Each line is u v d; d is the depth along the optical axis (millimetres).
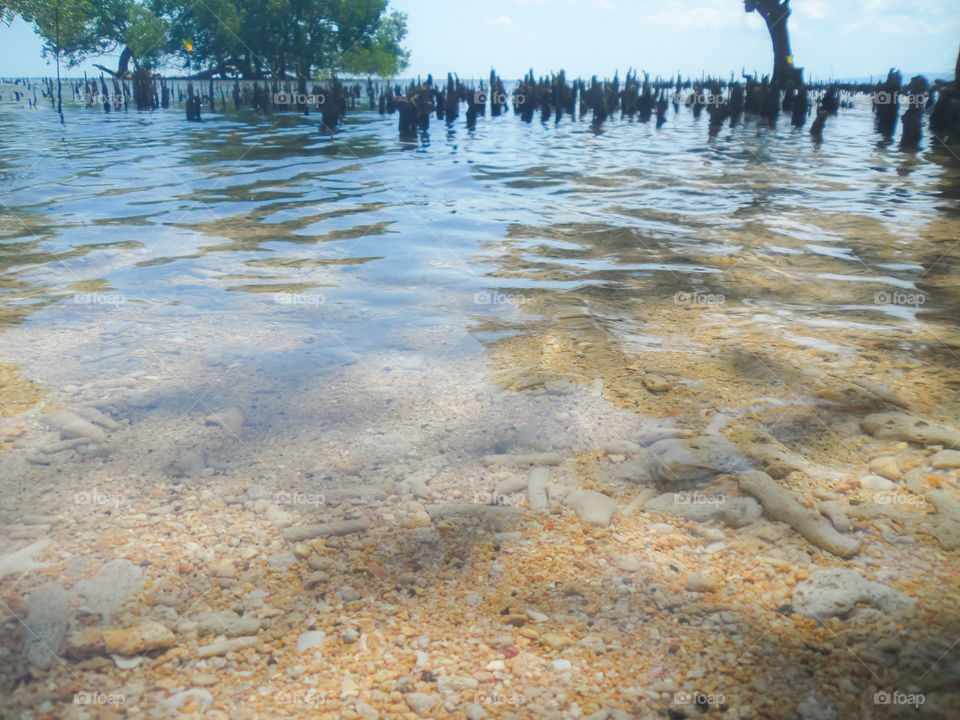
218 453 3012
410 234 7199
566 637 2045
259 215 8164
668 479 2830
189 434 3156
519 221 7805
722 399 3473
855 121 24047
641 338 4336
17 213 8109
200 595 2205
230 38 49844
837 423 3211
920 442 2992
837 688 1843
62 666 1926
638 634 2053
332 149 15375
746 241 6832
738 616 2111
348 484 2807
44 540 2428
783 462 2883
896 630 2025
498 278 5645
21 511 2578
